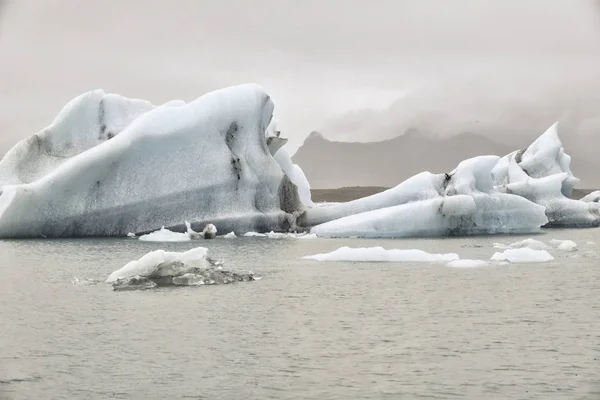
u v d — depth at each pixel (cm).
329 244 3338
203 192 3766
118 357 1248
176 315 1588
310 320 1540
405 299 1789
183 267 2081
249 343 1344
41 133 3975
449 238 3700
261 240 3534
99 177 3659
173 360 1231
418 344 1338
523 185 4956
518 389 1084
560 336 1401
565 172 5391
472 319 1555
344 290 1923
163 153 3741
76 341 1359
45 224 3603
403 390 1081
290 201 4150
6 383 1111
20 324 1505
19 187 3556
